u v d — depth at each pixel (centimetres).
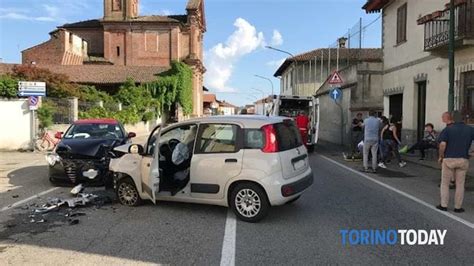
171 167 766
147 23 6072
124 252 546
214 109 10206
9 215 734
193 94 6272
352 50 2855
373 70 2062
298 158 727
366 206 787
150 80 4969
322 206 789
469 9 1204
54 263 509
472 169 1160
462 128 738
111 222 688
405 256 528
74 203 797
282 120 734
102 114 2798
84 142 1019
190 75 5850
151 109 4331
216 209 766
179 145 757
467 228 644
